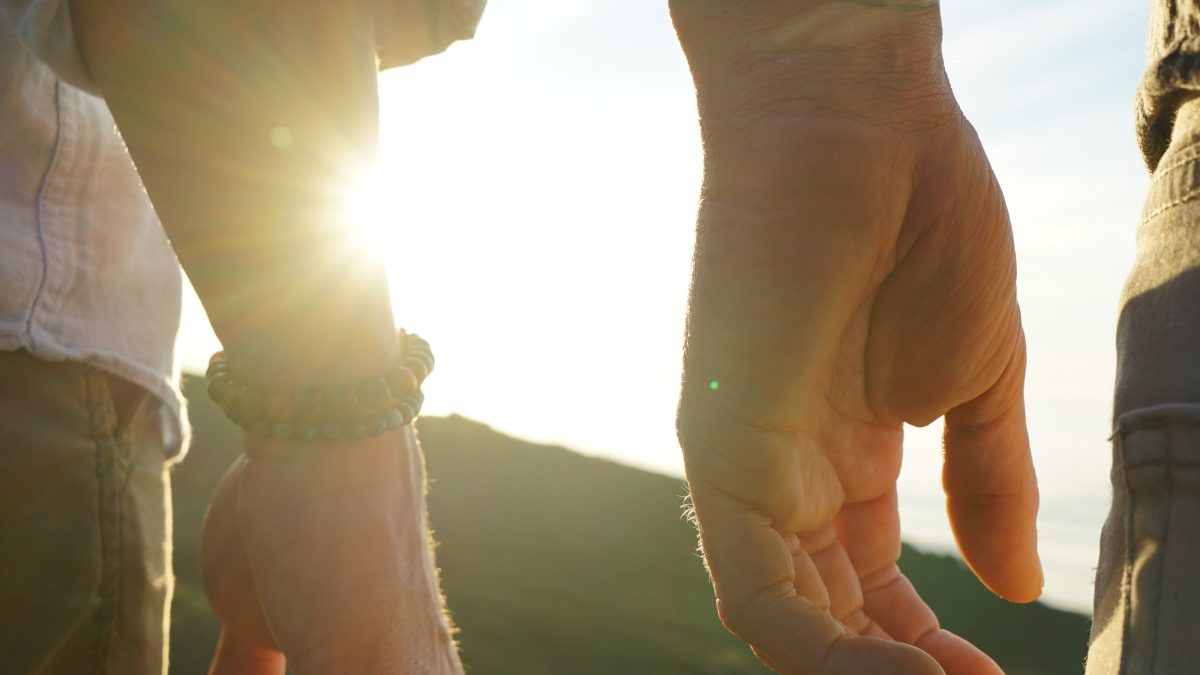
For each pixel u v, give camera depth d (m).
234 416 0.55
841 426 0.52
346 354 0.55
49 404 0.59
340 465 0.55
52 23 0.53
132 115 0.53
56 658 0.60
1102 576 0.47
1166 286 0.46
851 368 0.52
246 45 0.53
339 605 0.55
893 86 0.50
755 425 0.50
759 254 0.50
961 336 0.51
